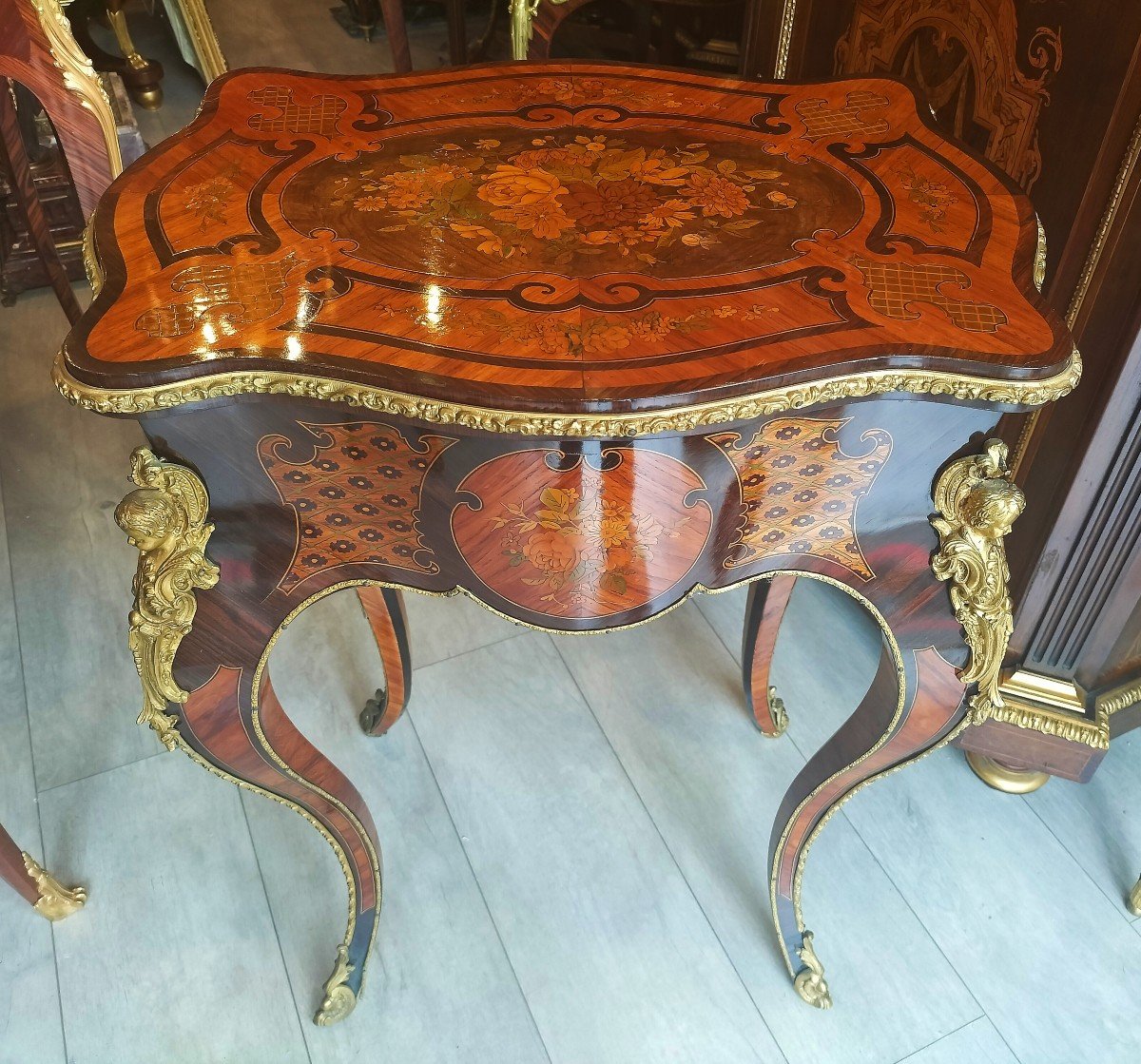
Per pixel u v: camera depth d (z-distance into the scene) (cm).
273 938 109
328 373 63
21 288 210
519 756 128
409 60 149
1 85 116
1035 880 115
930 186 84
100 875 114
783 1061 100
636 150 90
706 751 129
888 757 90
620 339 66
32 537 158
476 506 71
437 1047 101
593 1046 101
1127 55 85
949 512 73
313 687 137
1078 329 96
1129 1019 103
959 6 104
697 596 151
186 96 287
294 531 74
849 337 66
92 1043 101
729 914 112
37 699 133
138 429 180
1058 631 115
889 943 109
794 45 134
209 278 71
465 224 79
